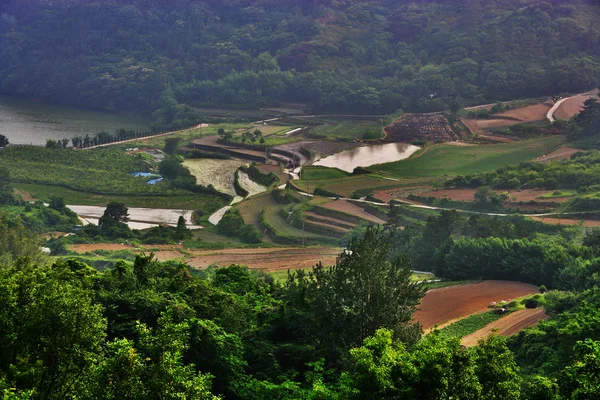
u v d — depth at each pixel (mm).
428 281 145375
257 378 69062
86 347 49875
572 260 134875
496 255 146750
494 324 107812
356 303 71000
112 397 46438
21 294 51500
